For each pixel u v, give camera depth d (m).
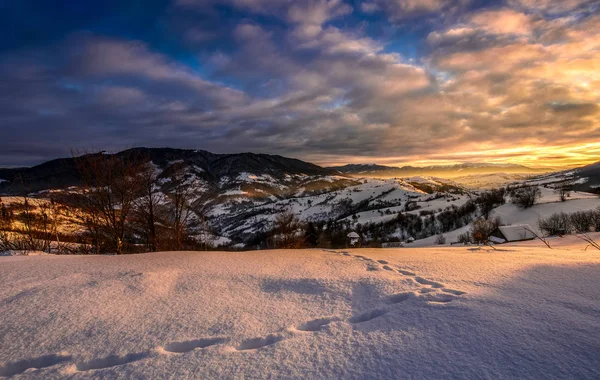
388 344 2.49
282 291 4.02
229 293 3.97
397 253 6.89
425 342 2.47
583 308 2.83
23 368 2.48
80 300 3.71
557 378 1.92
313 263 5.61
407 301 3.35
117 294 3.91
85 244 11.73
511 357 2.17
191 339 2.75
